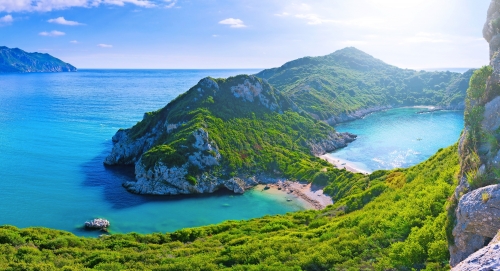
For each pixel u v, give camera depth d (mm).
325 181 92875
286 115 140625
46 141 140000
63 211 78812
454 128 166250
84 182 97312
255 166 104562
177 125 115125
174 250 49219
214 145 103312
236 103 130875
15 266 39125
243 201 86688
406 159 118125
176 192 90250
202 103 122938
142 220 75375
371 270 29062
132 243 53594
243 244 47062
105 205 82688
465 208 21188
